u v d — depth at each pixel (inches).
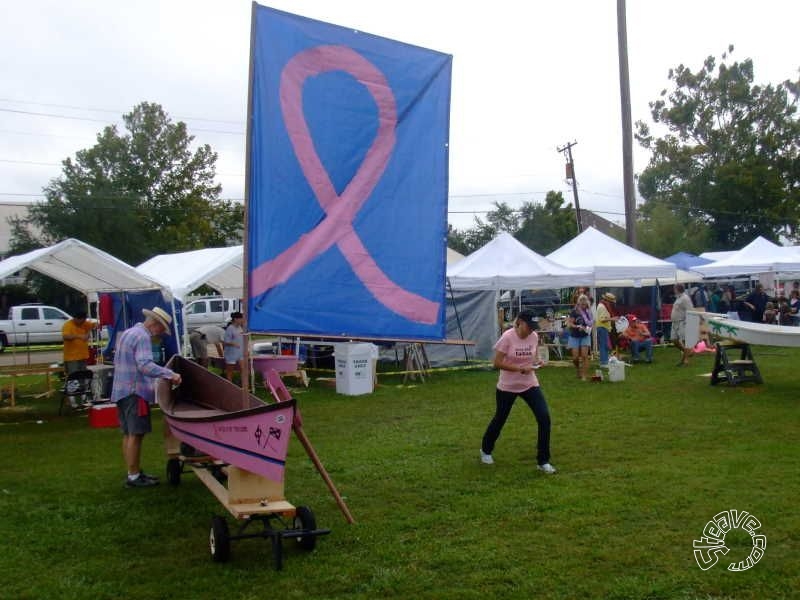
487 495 247.6
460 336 656.4
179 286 542.3
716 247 1946.4
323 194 223.6
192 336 569.0
